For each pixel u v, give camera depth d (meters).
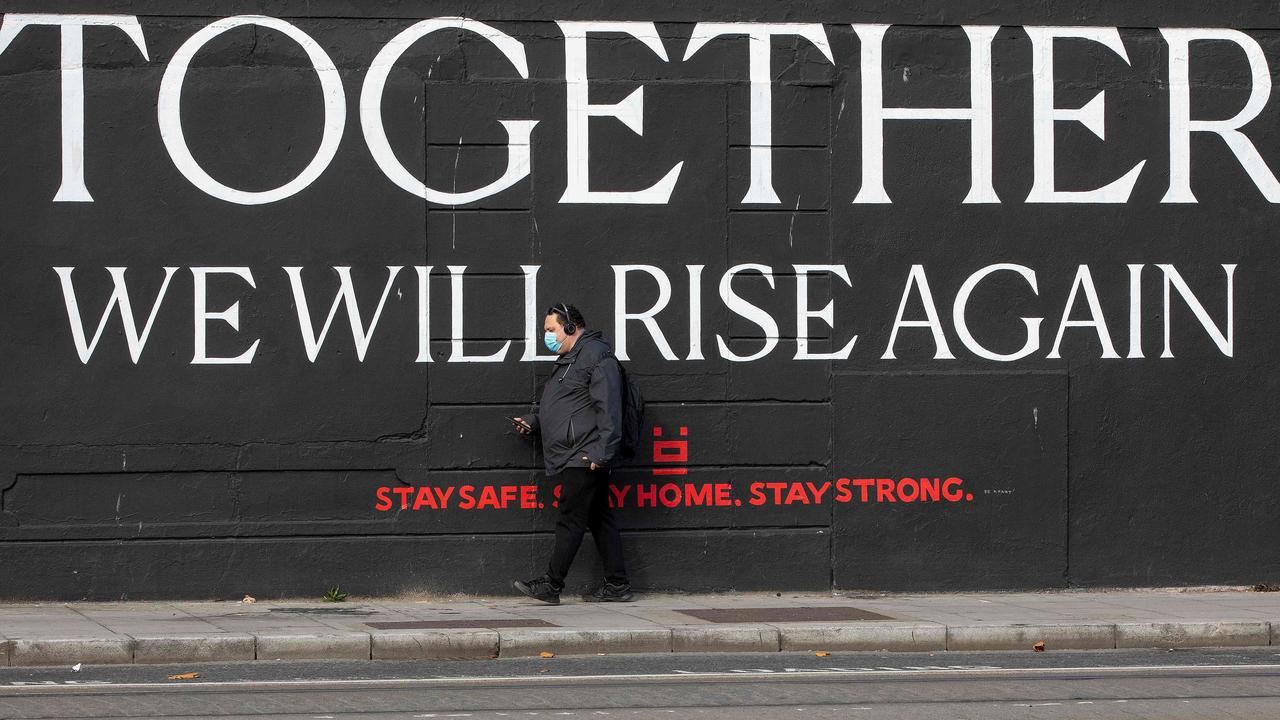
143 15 11.09
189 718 7.27
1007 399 11.74
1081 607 10.88
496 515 11.32
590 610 10.66
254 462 11.11
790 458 11.59
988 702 7.81
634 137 11.52
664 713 7.46
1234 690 8.20
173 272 11.08
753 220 11.60
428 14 11.38
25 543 10.88
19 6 10.96
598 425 10.71
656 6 11.57
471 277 11.35
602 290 11.47
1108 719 7.41
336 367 11.21
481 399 11.34
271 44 11.21
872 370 11.67
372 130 11.28
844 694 8.02
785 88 11.66
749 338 11.57
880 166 11.71
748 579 11.51
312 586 11.14
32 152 10.96
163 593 10.99
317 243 11.21
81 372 10.97
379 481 11.24
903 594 11.60
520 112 11.43
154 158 11.07
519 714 7.41
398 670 8.73
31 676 8.43
